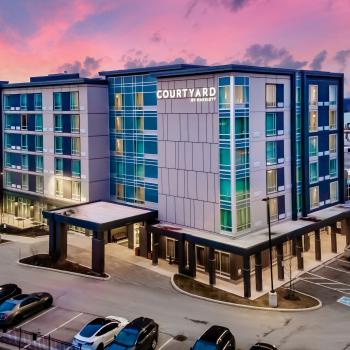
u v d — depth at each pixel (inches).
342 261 2011.6
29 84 2632.9
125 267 1935.3
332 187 2343.8
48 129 2581.2
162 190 2066.9
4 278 1817.2
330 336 1357.0
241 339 1334.9
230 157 1791.3
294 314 1509.6
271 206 1982.0
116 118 2383.1
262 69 1862.7
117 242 2283.5
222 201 1834.4
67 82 2402.8
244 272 1643.7
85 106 2353.6
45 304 1531.7
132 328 1258.6
